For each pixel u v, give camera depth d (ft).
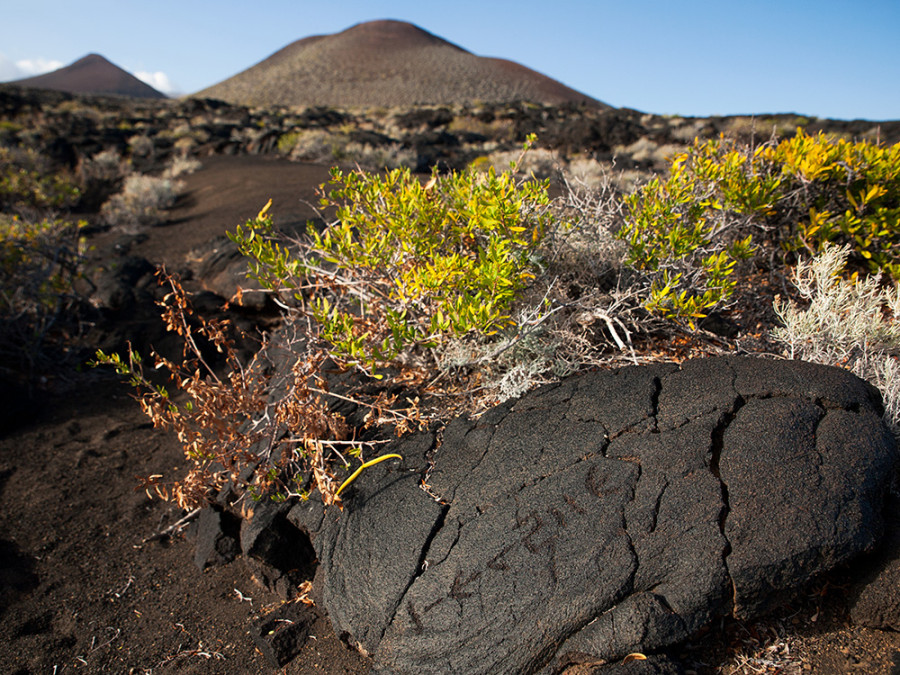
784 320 9.86
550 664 6.22
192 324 17.25
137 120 90.22
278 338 13.99
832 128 76.74
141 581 9.46
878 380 8.66
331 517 8.46
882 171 11.73
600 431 7.84
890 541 6.64
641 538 6.57
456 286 9.18
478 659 6.39
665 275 10.27
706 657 6.46
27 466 12.30
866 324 9.21
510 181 10.16
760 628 6.67
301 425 9.01
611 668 6.01
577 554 6.61
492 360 9.95
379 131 90.74
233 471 9.64
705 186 12.16
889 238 11.91
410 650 6.71
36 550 10.02
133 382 9.22
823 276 10.21
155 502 11.32
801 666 6.29
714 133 70.13
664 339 10.73
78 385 15.70
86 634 8.48
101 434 13.52
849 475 6.77
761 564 6.18
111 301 19.12
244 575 9.34
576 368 9.48
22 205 35.96
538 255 10.32
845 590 6.76
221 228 28.07
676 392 8.10
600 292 10.90
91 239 29.37
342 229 10.11
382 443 9.08
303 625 8.07
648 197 11.43
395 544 7.52
